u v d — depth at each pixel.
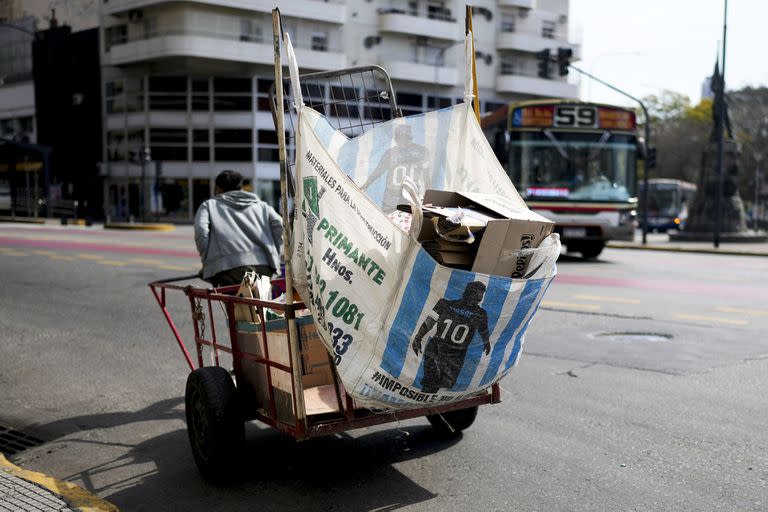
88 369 6.91
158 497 3.98
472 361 3.56
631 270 15.45
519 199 4.08
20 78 54.59
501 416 5.21
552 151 17.44
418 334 3.40
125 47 45.38
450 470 4.23
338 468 4.30
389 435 4.86
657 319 8.98
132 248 20.64
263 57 44.03
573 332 8.20
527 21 55.81
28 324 9.09
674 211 44.75
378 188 4.05
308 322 3.97
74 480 4.28
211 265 5.49
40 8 52.41
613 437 4.73
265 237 5.60
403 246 3.33
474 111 4.35
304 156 3.52
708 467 4.19
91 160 49.91
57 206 51.53
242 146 45.69
